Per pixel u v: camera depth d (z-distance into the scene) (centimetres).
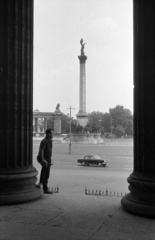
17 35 686
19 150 677
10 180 647
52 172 2356
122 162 3241
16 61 682
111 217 546
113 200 682
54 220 524
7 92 671
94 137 8706
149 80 588
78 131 8488
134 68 627
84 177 2047
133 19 634
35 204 640
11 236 446
